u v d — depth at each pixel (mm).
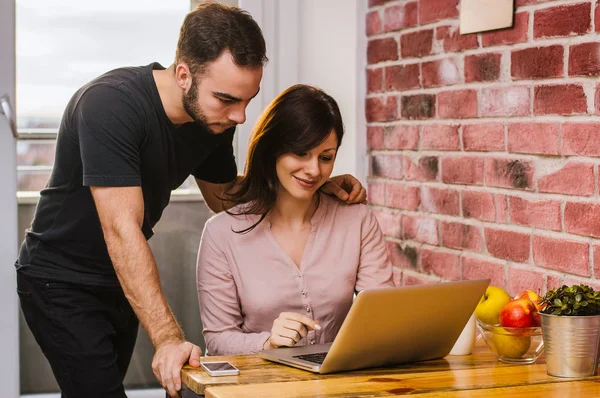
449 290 1953
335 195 2535
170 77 2389
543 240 2658
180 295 3654
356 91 3639
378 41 3518
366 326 1853
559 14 2551
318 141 2270
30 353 3492
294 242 2436
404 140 3373
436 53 3141
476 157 2953
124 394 2604
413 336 1968
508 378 1872
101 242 2494
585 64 2463
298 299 2379
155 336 2133
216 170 2812
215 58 2195
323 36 3686
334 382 1820
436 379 1859
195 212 3641
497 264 2871
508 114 2785
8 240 3391
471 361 2068
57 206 2502
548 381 1845
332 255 2445
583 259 2504
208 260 2414
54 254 2535
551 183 2617
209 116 2271
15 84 3391
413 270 3352
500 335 2018
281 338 2100
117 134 2254
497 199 2857
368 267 2500
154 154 2414
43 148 3451
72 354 2535
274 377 1857
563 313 1870
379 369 1966
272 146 2320
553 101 2592
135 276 2180
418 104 3268
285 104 2295
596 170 2443
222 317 2373
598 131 2430
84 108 2277
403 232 3406
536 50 2650
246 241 2406
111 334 2598
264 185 2404
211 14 2234
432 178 3203
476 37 2928
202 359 2033
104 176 2230
